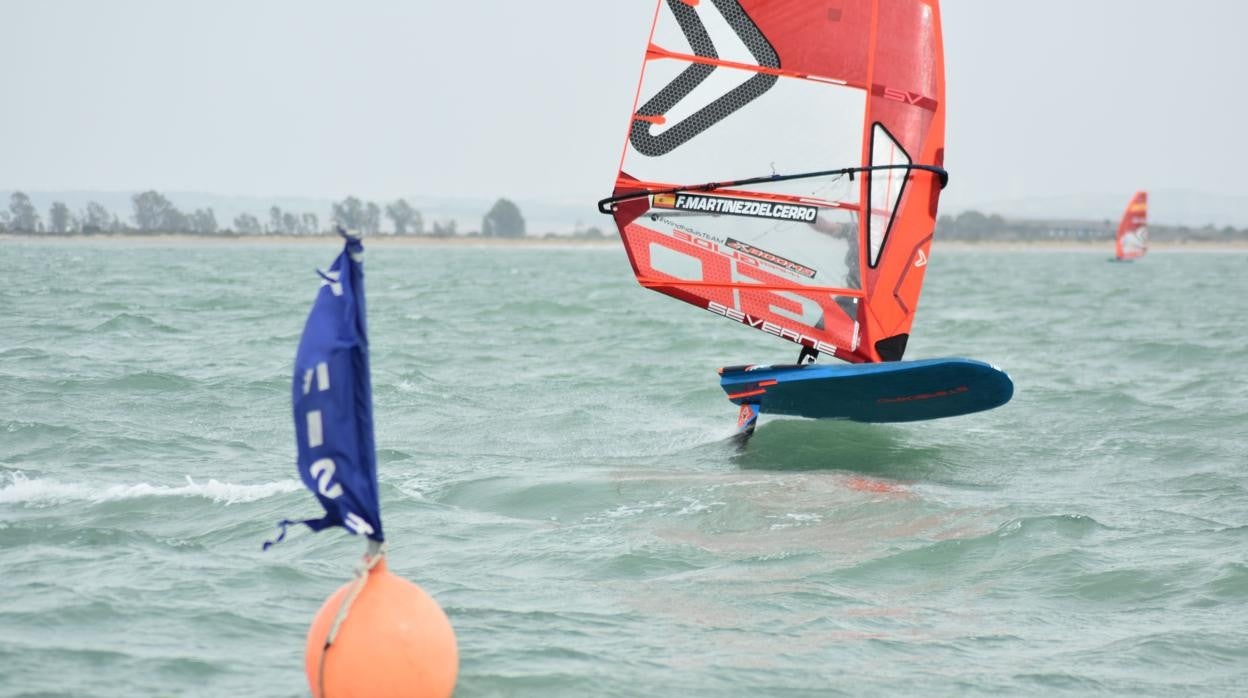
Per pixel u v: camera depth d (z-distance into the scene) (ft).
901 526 150.10
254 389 246.06
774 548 141.18
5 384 243.81
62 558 130.31
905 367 170.91
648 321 455.22
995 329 442.09
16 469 173.37
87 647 105.40
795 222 177.06
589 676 102.32
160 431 203.10
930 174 176.76
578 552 138.72
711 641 111.65
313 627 87.04
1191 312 561.43
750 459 186.70
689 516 154.51
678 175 176.24
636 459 188.34
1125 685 103.71
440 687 87.10
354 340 86.07
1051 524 148.36
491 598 122.11
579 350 349.20
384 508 155.33
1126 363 332.60
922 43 175.52
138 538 138.51
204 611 115.14
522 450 196.03
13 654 102.99
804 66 174.60
